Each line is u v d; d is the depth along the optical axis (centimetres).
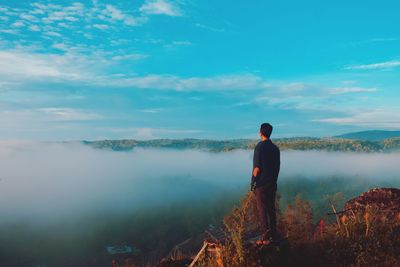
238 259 667
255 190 710
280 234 764
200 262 711
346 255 700
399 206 945
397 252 711
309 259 693
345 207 1036
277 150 721
